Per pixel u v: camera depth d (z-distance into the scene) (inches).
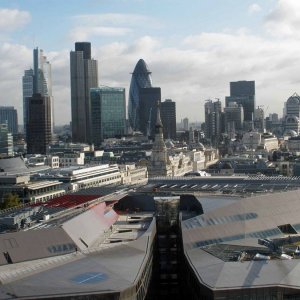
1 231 7101.4
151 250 6747.1
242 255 6461.6
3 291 5078.7
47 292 5027.1
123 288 5108.3
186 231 7160.4
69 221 7111.2
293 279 5433.1
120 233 7593.5
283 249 6835.6
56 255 6437.0
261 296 5231.3
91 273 5575.8
